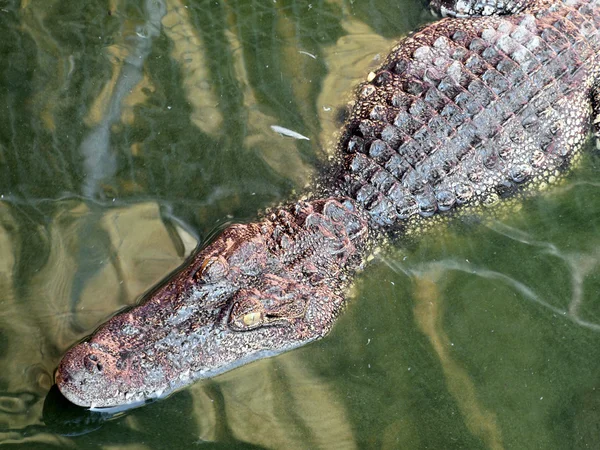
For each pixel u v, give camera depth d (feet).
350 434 4.80
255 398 4.84
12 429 4.69
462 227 5.31
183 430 4.74
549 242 5.26
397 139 5.27
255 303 4.85
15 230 5.08
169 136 5.38
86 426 4.73
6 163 5.24
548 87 5.40
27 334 4.85
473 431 4.84
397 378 4.93
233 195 5.25
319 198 5.25
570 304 5.12
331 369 4.93
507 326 5.06
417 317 5.07
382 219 5.23
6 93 5.41
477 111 5.31
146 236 5.11
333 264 5.08
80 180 5.23
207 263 4.89
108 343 4.77
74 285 4.97
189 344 4.83
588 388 4.95
